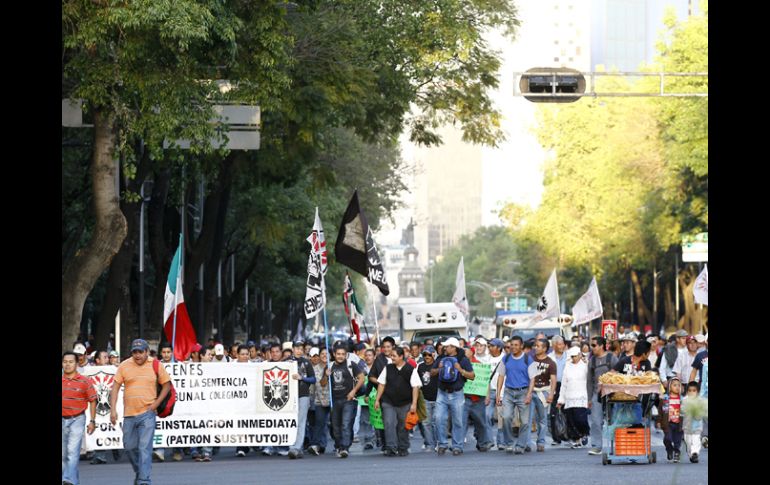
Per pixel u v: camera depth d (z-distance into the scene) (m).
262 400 25.80
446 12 37.81
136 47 24.73
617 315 114.62
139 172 35.59
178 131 26.55
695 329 82.88
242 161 38.66
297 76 32.72
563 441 30.19
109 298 35.56
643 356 22.91
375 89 37.12
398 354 26.00
